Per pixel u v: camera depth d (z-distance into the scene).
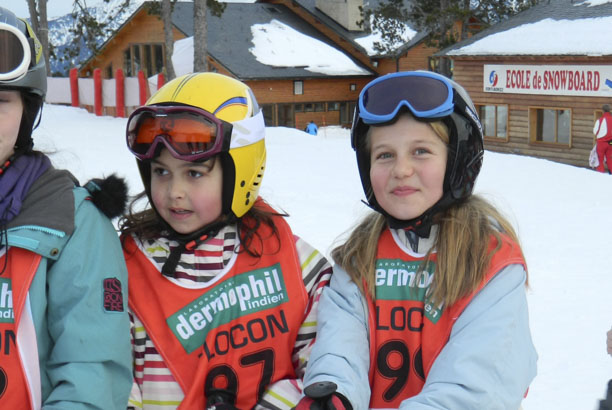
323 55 38.78
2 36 1.83
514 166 12.56
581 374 4.50
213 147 2.10
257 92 35.31
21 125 1.93
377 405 2.12
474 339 1.95
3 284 1.87
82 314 1.86
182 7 39.06
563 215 9.10
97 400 1.82
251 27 39.38
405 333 2.13
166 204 2.17
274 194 9.91
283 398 2.18
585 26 23.09
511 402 1.91
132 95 24.44
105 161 12.52
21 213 1.87
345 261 2.23
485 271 2.03
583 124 21.91
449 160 2.12
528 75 23.31
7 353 1.85
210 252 2.23
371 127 2.16
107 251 1.95
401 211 2.13
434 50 39.25
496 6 36.25
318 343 2.11
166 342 2.16
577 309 5.64
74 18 34.16
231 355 2.18
